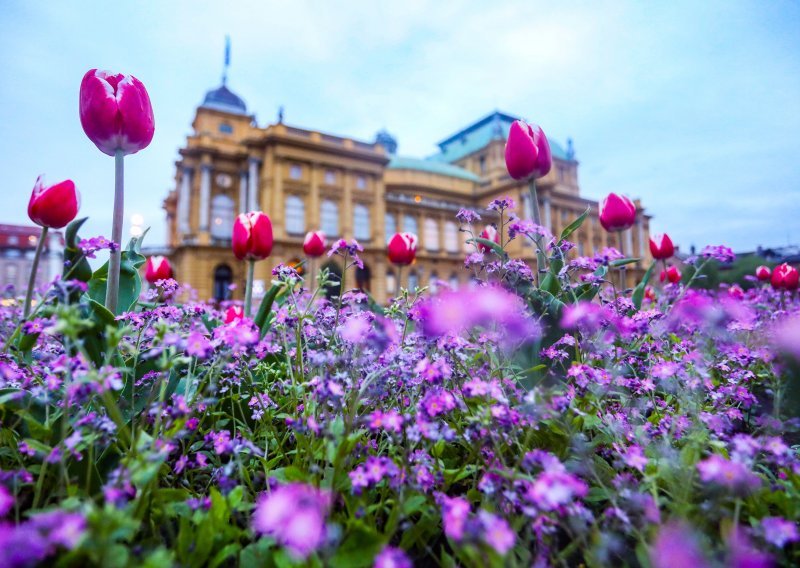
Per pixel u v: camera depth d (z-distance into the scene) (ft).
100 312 3.66
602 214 6.40
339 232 107.04
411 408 3.72
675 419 3.48
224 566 2.61
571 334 4.50
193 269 95.30
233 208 105.09
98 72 4.24
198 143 103.09
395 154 172.76
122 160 4.29
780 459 2.71
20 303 7.76
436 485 2.97
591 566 2.26
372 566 2.14
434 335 3.82
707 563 2.01
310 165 106.01
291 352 5.39
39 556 1.68
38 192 4.33
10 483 2.77
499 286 4.66
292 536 1.86
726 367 4.61
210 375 3.81
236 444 2.82
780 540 2.05
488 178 156.46
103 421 2.69
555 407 2.80
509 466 3.29
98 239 3.82
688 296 5.98
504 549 1.83
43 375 3.85
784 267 9.05
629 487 2.79
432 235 132.77
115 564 1.87
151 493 2.71
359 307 5.98
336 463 2.64
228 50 131.03
